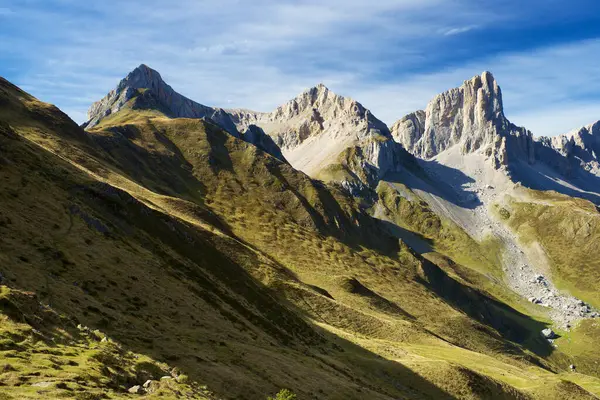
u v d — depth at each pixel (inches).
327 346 4672.7
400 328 6727.4
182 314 2925.7
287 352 3570.4
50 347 1481.3
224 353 2642.7
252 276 6304.1
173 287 3267.7
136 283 2876.5
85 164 7062.0
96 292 2443.4
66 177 3880.4
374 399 3307.1
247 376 2477.9
